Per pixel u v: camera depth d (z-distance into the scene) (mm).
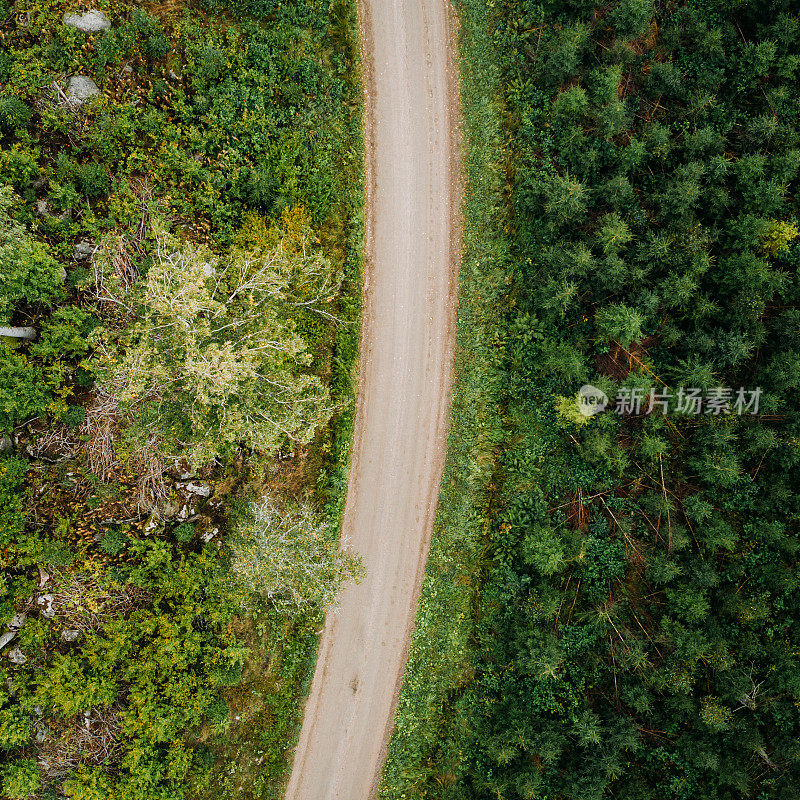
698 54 21219
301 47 20328
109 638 18484
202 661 19656
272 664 20734
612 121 20078
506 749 20359
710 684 20844
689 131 21359
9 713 17594
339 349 20953
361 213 21375
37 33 17938
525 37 21344
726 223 20594
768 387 20688
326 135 20688
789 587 20562
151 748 18766
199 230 19344
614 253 20047
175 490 19141
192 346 14297
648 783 20734
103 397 17750
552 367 21156
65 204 17766
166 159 18812
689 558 21203
